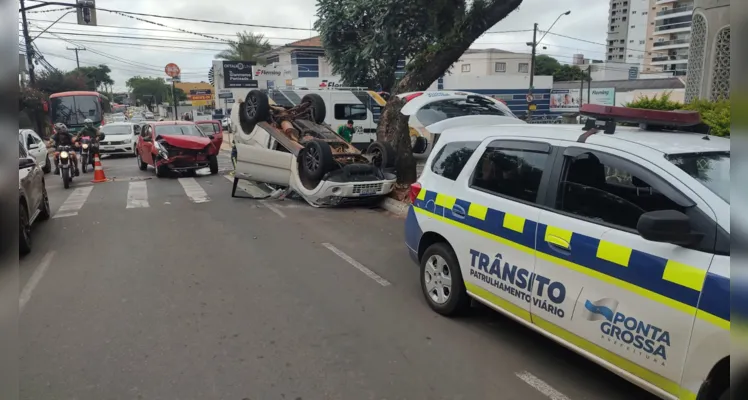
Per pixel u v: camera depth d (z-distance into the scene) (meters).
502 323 4.63
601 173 3.40
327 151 9.95
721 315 2.53
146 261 6.60
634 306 2.97
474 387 3.60
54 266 6.43
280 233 8.11
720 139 3.45
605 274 3.14
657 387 2.90
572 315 3.36
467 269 4.36
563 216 3.51
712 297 2.58
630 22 125.62
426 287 4.98
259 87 28.03
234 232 8.18
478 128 4.71
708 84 9.87
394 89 11.34
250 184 13.05
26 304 5.14
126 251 7.08
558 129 3.94
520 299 3.79
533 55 39.53
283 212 9.86
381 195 10.36
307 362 3.94
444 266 4.76
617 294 3.07
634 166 3.21
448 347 4.18
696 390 2.68
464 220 4.38
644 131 3.70
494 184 4.21
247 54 52.44
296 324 4.63
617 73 81.06
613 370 3.16
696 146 3.26
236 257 6.76
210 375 3.76
